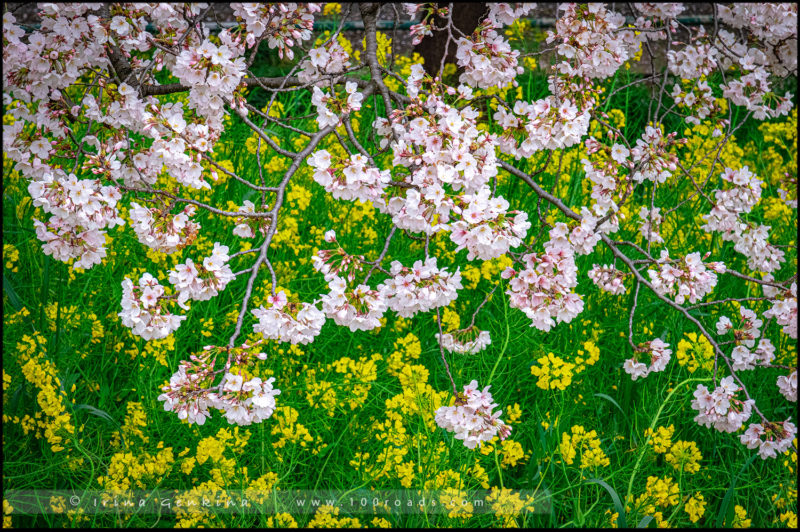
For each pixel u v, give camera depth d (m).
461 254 4.43
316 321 2.60
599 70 3.38
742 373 4.05
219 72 2.73
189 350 4.07
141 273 4.03
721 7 3.94
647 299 4.41
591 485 3.41
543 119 3.05
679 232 5.02
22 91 3.04
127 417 3.35
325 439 3.55
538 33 6.55
